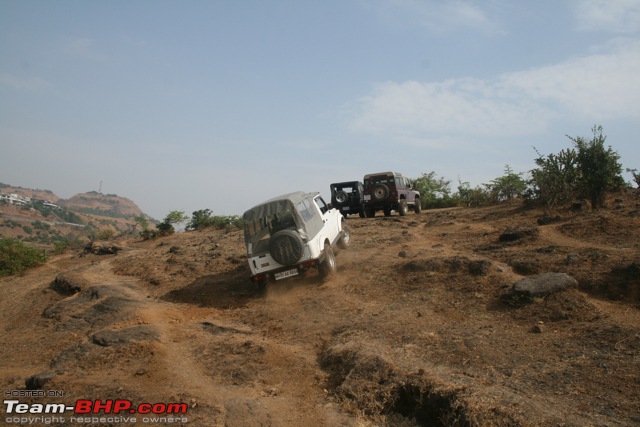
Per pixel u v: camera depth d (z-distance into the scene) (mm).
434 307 7777
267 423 4957
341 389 5496
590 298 7086
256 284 10336
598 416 4199
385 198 20312
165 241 21406
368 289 9250
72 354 7770
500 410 4406
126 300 10766
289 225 10461
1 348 9094
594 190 12578
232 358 6988
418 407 5051
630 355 5203
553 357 5520
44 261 19438
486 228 13297
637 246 8617
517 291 7254
